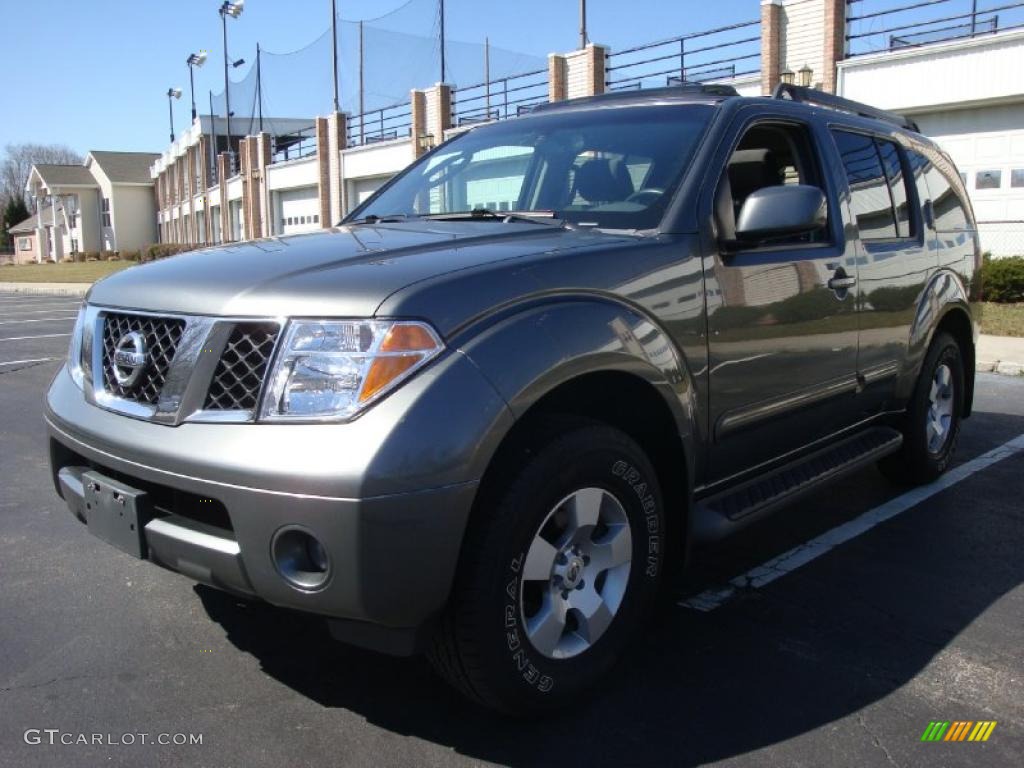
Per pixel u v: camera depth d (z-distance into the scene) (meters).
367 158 32.44
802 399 3.73
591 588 2.86
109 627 3.47
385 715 2.84
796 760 2.60
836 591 3.80
